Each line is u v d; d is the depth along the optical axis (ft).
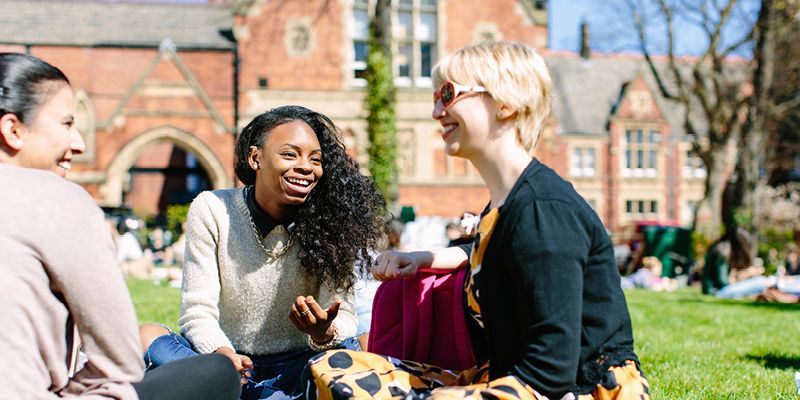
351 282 11.47
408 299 9.45
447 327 9.32
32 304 6.61
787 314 32.76
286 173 10.75
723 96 90.33
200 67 90.58
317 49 91.81
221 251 11.12
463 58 8.14
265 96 90.79
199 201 11.28
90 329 6.94
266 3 91.09
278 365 11.47
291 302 11.43
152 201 134.62
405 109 94.12
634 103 129.49
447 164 94.48
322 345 11.14
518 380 7.32
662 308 35.24
